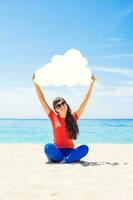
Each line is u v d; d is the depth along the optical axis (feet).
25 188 14.51
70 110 22.82
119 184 15.26
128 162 23.24
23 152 30.42
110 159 25.13
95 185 15.10
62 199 12.66
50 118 23.22
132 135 111.34
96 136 105.81
